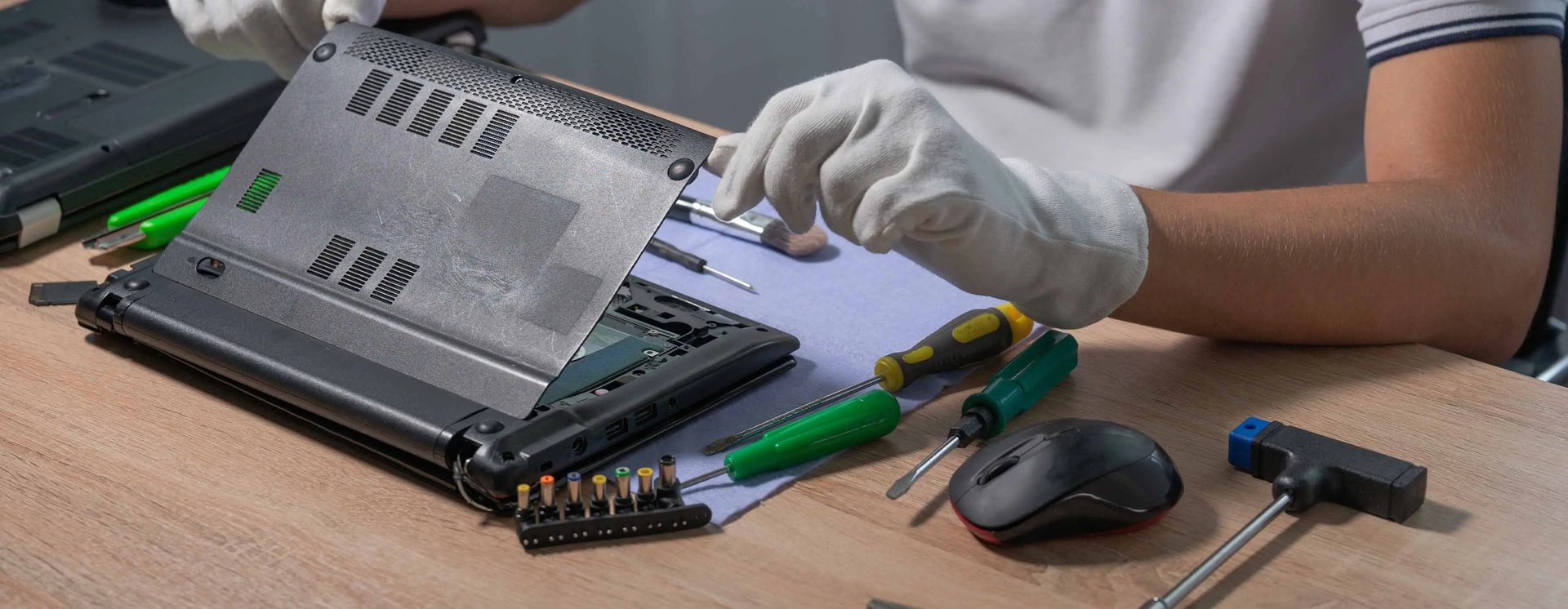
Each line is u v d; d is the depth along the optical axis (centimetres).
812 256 89
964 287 72
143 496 62
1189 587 55
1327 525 61
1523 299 87
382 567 57
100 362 75
